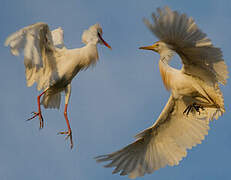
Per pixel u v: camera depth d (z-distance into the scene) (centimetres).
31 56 1380
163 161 1416
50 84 1522
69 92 1598
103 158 1372
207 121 1394
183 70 1322
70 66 1531
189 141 1416
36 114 1522
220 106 1315
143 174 1394
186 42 1129
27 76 1531
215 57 1177
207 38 1093
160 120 1423
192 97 1362
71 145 1553
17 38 1377
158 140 1438
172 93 1380
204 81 1297
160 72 1391
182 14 1057
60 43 1617
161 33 1097
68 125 1568
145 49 1411
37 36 1407
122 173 1380
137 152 1411
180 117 1430
